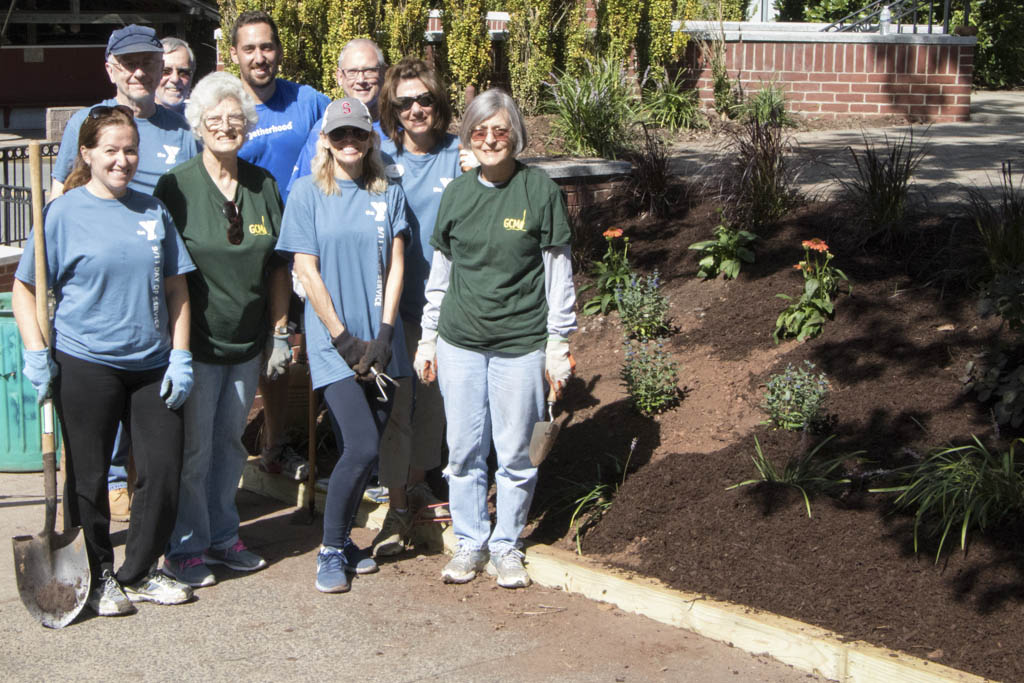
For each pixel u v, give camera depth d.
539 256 4.72
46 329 4.49
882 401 5.37
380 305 4.89
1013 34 16.22
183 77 5.77
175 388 4.52
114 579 4.66
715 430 5.60
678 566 4.69
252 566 5.10
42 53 27.00
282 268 5.03
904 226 6.55
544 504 5.48
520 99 10.22
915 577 4.27
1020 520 4.36
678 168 8.51
